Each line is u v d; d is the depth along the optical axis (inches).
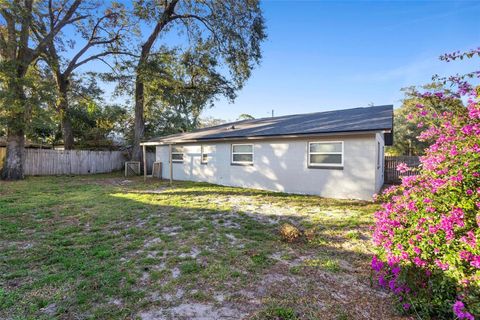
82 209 264.1
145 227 206.2
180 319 95.6
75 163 673.6
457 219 85.8
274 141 403.9
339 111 499.2
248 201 316.2
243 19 641.6
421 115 122.7
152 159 790.5
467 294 82.0
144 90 719.7
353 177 330.3
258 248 163.0
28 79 471.8
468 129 98.3
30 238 179.6
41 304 102.8
